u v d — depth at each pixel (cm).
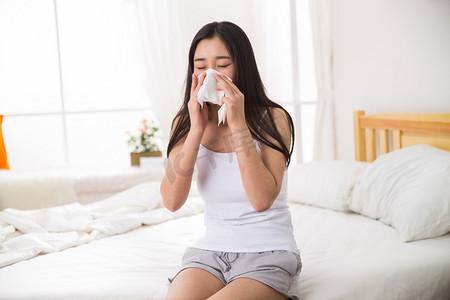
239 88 137
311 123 368
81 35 411
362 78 310
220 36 136
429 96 252
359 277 146
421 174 199
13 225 207
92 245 191
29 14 384
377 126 281
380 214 213
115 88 439
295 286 128
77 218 221
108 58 427
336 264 157
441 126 229
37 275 155
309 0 334
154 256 175
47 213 223
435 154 204
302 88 361
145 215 226
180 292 115
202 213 250
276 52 346
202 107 135
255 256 126
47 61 405
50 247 185
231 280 121
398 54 273
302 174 266
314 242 187
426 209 182
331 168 256
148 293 138
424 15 250
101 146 461
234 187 132
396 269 152
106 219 216
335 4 333
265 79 342
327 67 339
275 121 135
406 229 180
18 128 438
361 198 224
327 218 226
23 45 391
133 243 192
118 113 453
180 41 325
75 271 159
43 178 293
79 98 431
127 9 323
